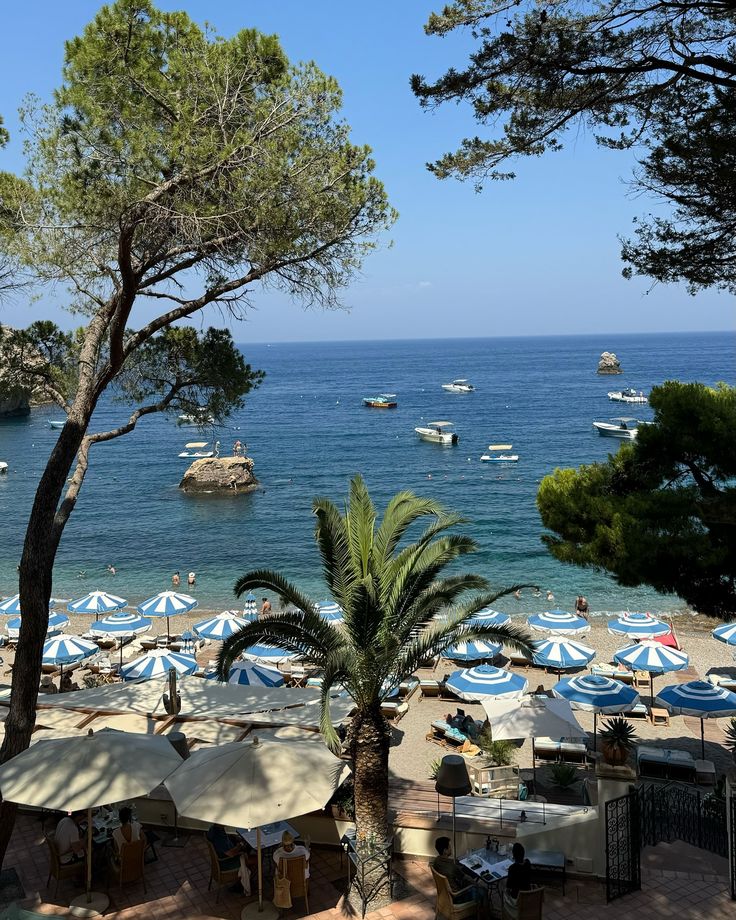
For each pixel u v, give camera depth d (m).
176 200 12.03
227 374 16.23
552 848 11.67
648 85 10.10
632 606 40.78
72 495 14.04
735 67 9.30
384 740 11.84
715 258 10.80
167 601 29.62
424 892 11.39
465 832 12.09
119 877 11.52
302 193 12.45
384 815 11.68
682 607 40.38
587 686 19.73
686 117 10.22
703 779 18.05
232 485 79.00
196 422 16.62
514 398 180.50
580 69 9.84
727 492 11.83
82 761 10.93
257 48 12.49
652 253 11.09
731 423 12.32
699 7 9.45
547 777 18.56
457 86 10.13
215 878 11.54
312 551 56.12
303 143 12.59
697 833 13.53
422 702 23.81
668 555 11.84
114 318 12.95
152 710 15.91
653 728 22.05
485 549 54.47
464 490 79.00
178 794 10.72
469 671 21.22
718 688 19.28
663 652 23.34
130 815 11.74
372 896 10.95
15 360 14.74
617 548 12.24
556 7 9.63
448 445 112.50
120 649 28.94
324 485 83.56
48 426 148.25
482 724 21.27
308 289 13.62
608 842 11.18
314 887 11.70
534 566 49.59
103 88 11.89
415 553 13.14
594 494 13.18
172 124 12.25
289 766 11.01
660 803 14.22
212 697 15.91
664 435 12.88
